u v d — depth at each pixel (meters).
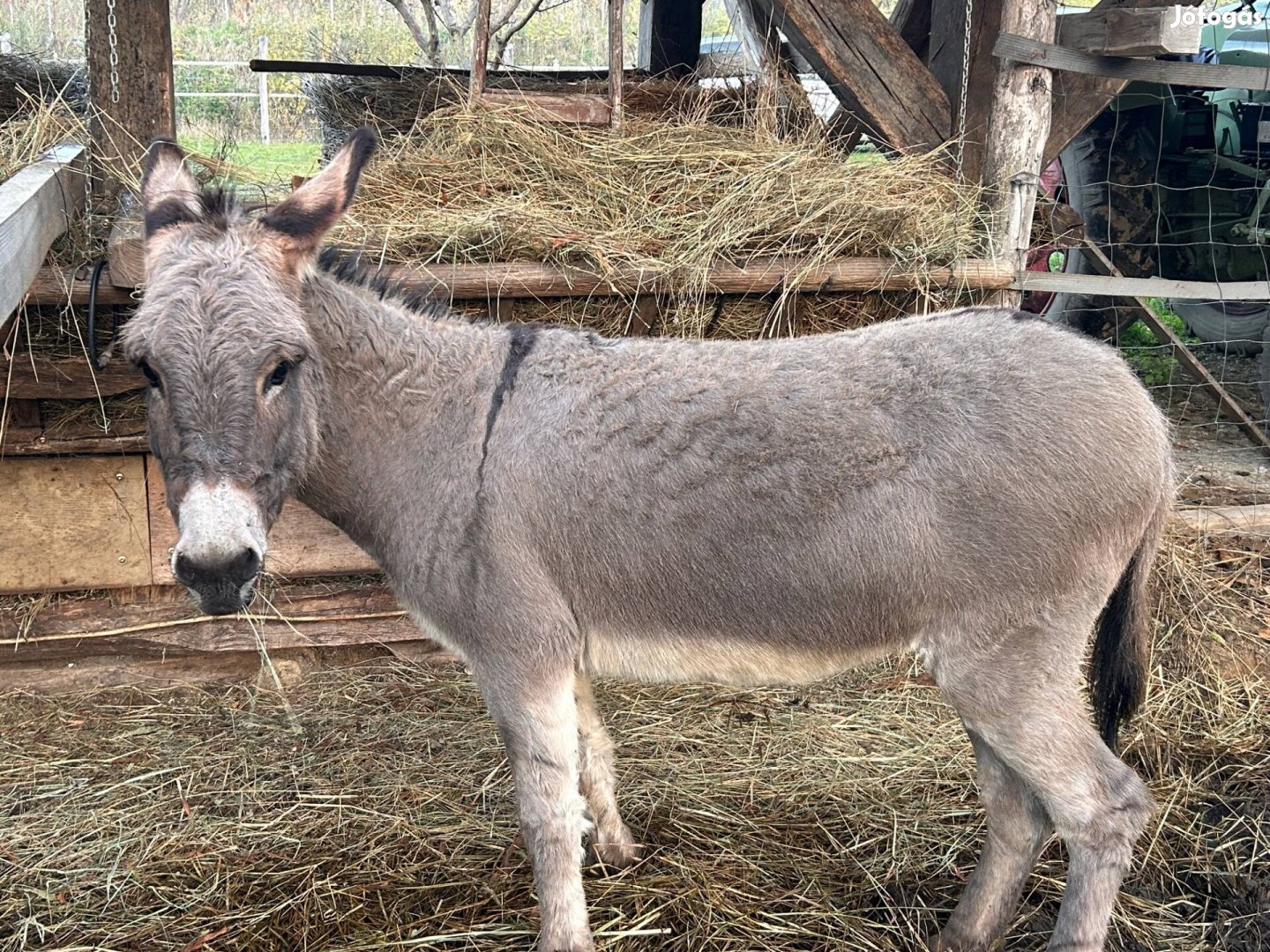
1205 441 6.23
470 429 2.61
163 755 3.70
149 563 4.01
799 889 3.02
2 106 5.16
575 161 3.94
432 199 3.80
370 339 2.61
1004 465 2.37
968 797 3.47
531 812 2.62
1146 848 3.19
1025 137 4.09
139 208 3.60
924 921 2.92
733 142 4.20
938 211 3.94
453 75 6.61
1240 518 4.78
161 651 4.13
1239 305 6.87
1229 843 3.20
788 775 3.59
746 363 2.56
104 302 3.50
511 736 2.63
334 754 3.72
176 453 2.20
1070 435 2.38
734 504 2.47
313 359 2.48
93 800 3.43
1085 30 4.11
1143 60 4.06
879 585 2.44
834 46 4.35
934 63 4.59
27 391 3.60
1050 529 2.38
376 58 11.05
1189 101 6.69
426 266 3.56
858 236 3.76
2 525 3.86
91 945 2.79
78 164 3.76
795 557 2.46
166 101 3.87
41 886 3.03
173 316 2.16
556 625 2.58
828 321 3.92
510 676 2.60
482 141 4.00
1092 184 6.76
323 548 4.11
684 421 2.51
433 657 4.33
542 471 2.54
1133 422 2.44
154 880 3.05
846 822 3.33
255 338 2.20
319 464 2.64
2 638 3.95
